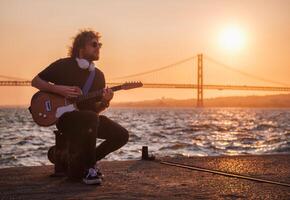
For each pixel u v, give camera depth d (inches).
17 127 1957.4
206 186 150.5
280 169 192.7
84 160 158.1
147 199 129.2
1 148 880.3
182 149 859.4
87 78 164.4
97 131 166.9
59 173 170.7
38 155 740.7
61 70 162.4
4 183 155.6
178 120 3043.8
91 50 163.6
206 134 1433.3
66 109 159.0
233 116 4392.2
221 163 211.8
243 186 150.7
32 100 161.6
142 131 1574.8
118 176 172.6
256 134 1439.5
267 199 130.6
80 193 137.9
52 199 129.1
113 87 164.4
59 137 168.1
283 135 1363.2
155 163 212.2
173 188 146.7
